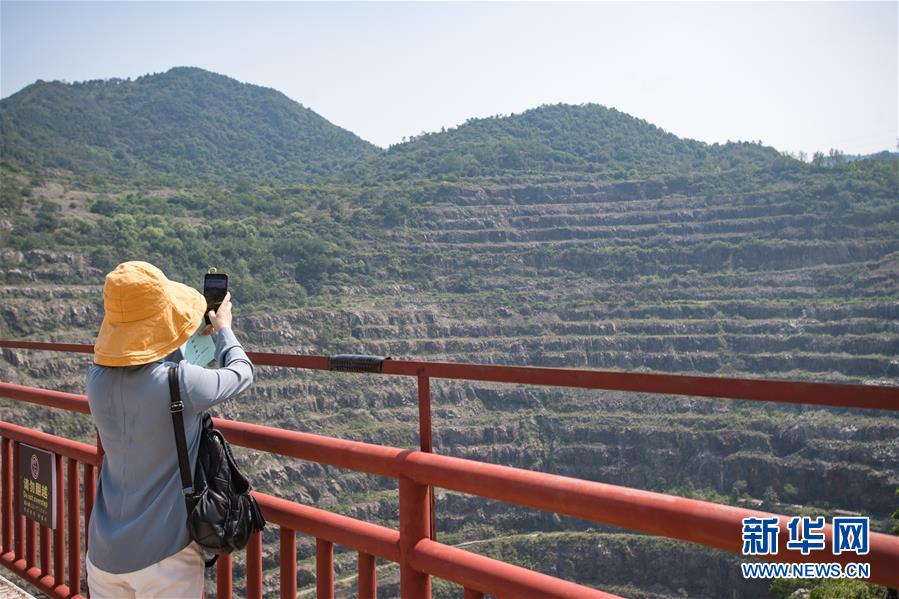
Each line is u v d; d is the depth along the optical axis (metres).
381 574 53.31
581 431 81.50
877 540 1.57
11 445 4.20
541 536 68.00
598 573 66.31
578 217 140.12
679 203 142.38
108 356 2.27
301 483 66.62
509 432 82.31
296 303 106.88
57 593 3.68
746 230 131.00
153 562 2.27
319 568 2.57
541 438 81.75
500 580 2.06
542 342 106.81
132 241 103.81
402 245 127.19
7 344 4.03
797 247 121.69
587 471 79.88
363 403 80.94
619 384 1.92
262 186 149.62
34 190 119.62
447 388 84.44
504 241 134.00
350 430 77.25
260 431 2.76
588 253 127.00
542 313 116.19
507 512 71.25
